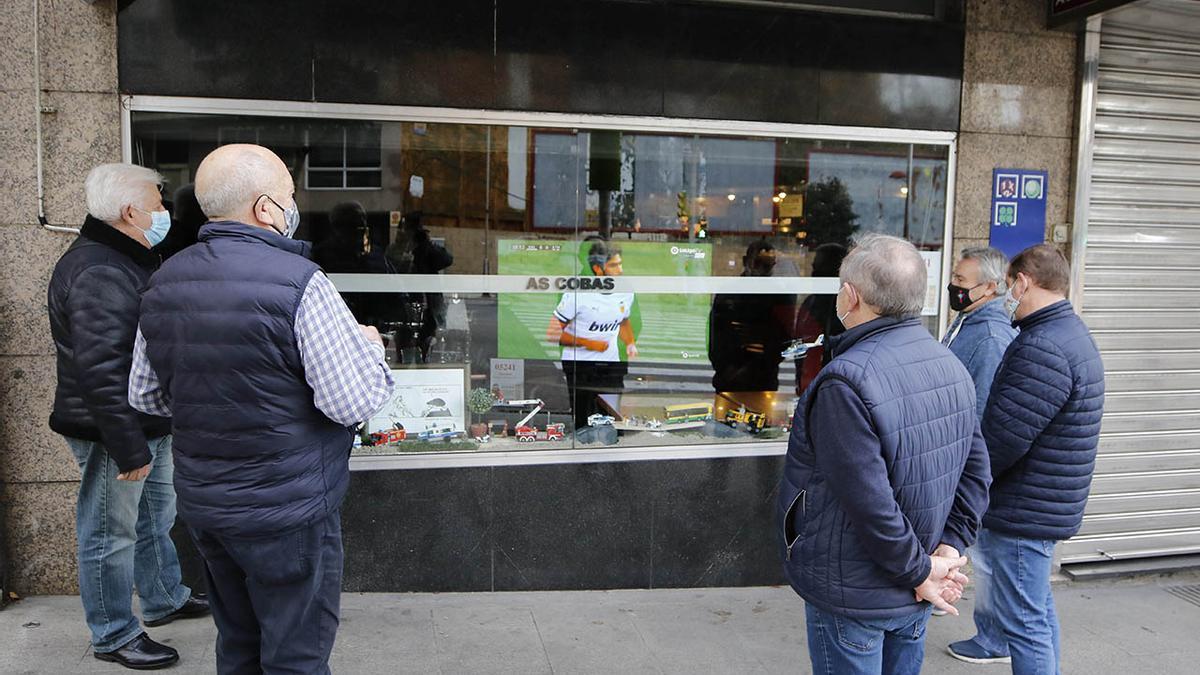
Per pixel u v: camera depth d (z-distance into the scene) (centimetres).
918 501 202
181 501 212
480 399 391
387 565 378
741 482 404
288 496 208
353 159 365
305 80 351
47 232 341
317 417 213
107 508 295
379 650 332
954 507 221
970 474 222
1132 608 407
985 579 296
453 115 365
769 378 416
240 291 200
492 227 382
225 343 199
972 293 327
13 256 340
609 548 395
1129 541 456
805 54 391
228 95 347
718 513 403
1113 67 429
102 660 306
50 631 327
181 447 210
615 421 402
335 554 226
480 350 389
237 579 228
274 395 203
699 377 409
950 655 348
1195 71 439
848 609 204
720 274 406
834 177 409
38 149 337
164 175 349
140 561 330
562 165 383
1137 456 452
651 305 402
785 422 419
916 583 203
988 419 280
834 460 195
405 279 378
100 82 339
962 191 417
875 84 400
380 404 218
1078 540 450
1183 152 443
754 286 410
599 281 395
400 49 357
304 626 221
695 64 382
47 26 334
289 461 207
